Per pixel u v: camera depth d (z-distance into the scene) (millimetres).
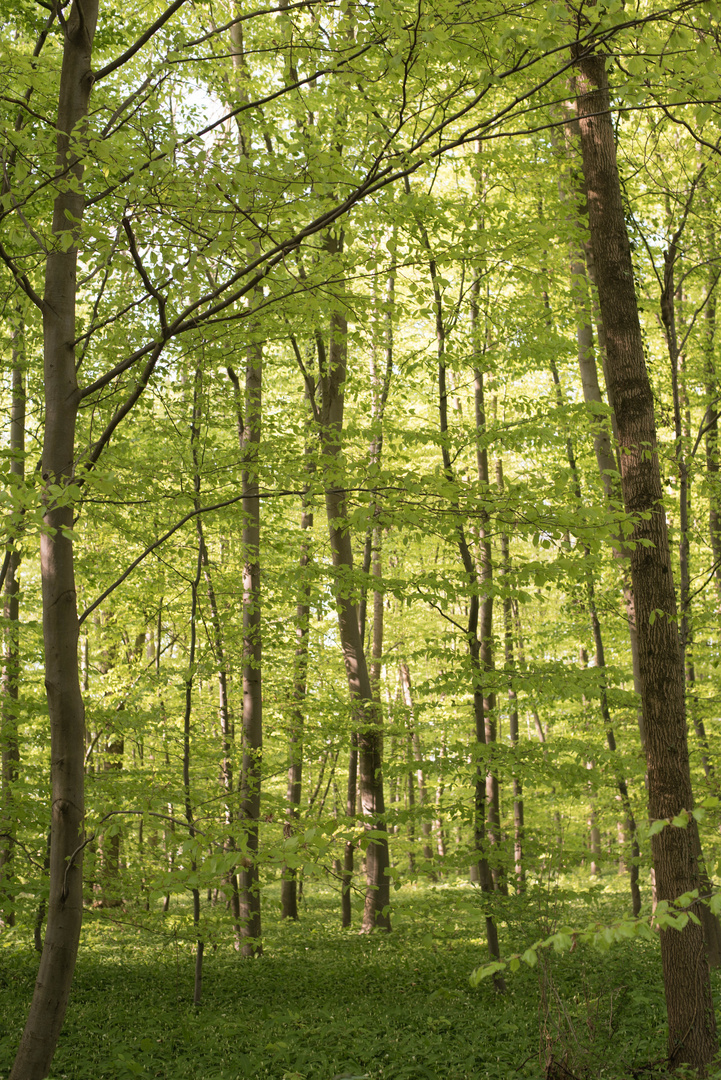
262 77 11492
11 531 4051
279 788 20016
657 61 4664
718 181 9109
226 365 8656
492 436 8500
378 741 12461
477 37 4652
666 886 5918
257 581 11508
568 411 9258
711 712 12781
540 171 10086
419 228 7125
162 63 5277
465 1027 7098
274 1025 7219
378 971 9383
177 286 5461
